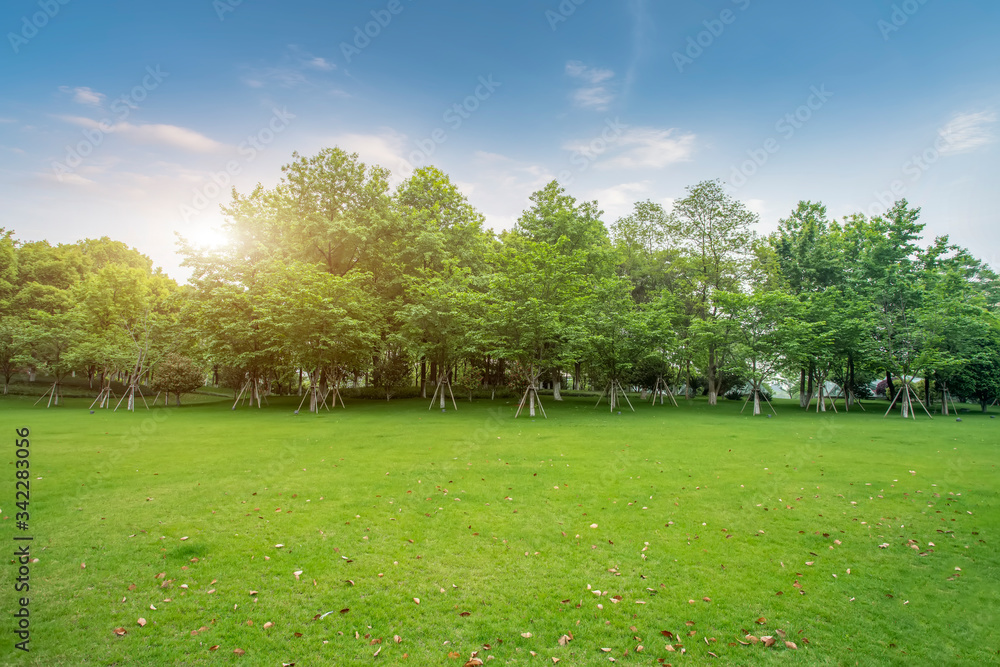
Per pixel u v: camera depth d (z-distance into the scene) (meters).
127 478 10.90
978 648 4.90
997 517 8.60
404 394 38.81
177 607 5.48
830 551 7.19
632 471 11.87
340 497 9.60
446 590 5.97
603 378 32.47
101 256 51.47
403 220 32.47
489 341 25.42
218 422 21.67
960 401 36.03
